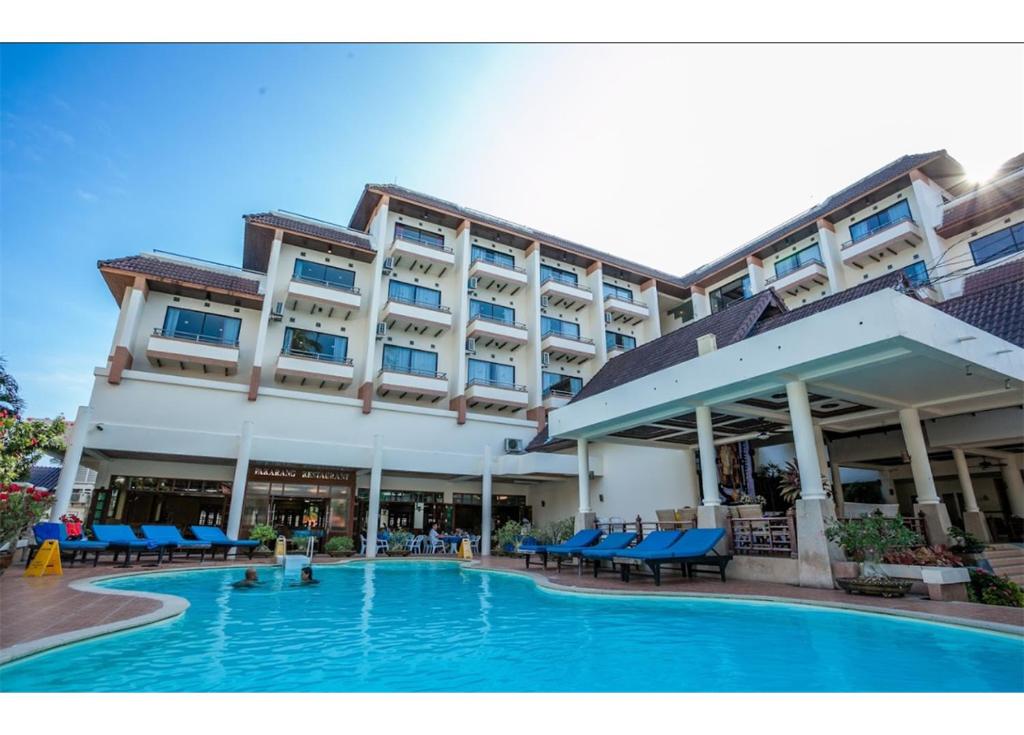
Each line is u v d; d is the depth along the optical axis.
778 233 29.53
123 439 16.91
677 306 36.50
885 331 7.82
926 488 11.08
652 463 19.73
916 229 23.33
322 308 24.75
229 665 4.86
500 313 29.31
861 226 26.08
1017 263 17.33
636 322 33.78
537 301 29.12
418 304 25.84
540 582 11.16
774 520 10.40
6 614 6.52
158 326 21.69
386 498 22.86
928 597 7.84
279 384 23.42
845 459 16.17
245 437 17.95
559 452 23.31
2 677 4.37
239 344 22.95
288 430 20.83
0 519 10.98
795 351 9.11
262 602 8.80
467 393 25.97
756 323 13.89
